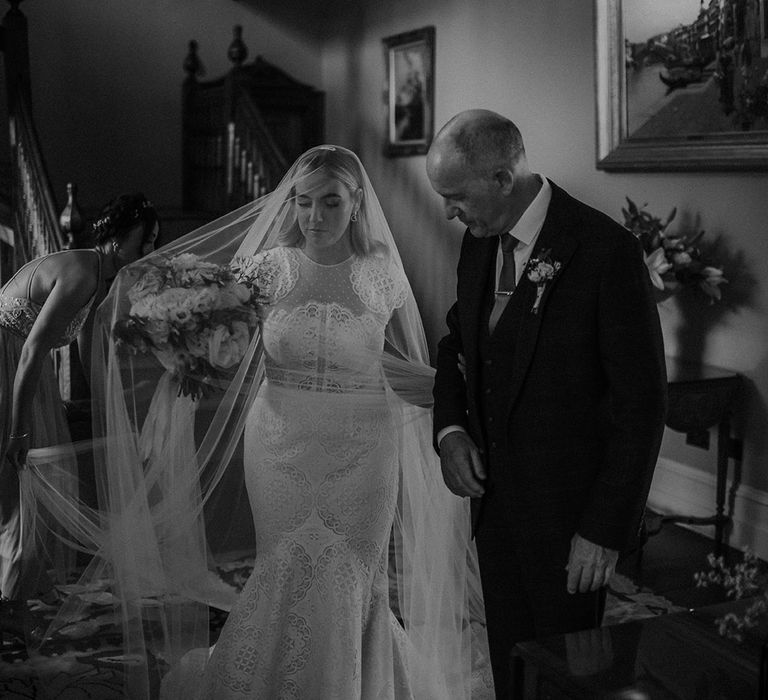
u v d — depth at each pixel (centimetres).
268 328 290
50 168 874
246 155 768
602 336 232
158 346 276
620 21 567
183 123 883
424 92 788
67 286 356
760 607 194
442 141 234
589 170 624
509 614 258
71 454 360
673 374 505
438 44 770
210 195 855
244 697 288
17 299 369
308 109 923
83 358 383
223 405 292
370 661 298
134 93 898
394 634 312
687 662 180
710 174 526
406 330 313
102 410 294
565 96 639
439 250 794
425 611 334
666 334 560
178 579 304
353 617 290
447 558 336
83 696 326
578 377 237
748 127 492
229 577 360
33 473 360
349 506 292
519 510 246
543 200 240
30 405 356
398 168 841
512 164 233
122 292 281
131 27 889
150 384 291
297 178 292
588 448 240
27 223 660
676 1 528
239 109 779
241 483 322
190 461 297
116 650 358
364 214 301
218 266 285
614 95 578
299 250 297
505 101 700
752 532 504
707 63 512
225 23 920
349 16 898
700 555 500
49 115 868
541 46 659
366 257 302
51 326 353
